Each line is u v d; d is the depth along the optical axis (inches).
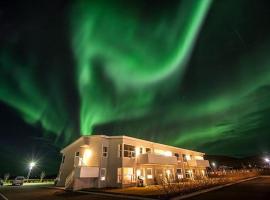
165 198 656.4
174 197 673.0
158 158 1162.0
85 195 784.3
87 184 981.8
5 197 776.9
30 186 1300.4
